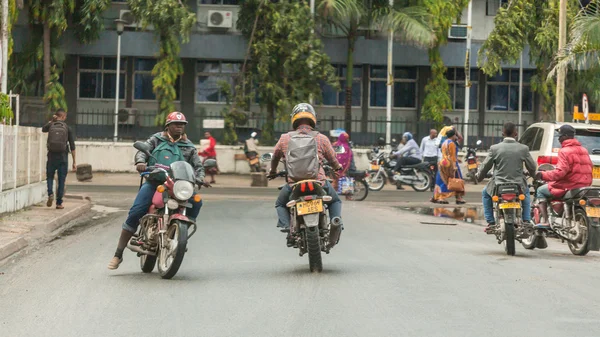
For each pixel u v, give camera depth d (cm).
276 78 4122
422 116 4409
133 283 1124
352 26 4259
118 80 4116
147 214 1188
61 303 982
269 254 1430
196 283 1124
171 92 4128
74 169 2116
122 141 4197
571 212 1520
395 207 2514
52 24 4016
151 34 4316
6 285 1108
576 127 2109
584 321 891
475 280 1155
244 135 4256
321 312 930
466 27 4419
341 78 4553
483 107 4644
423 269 1257
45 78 4075
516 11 4103
